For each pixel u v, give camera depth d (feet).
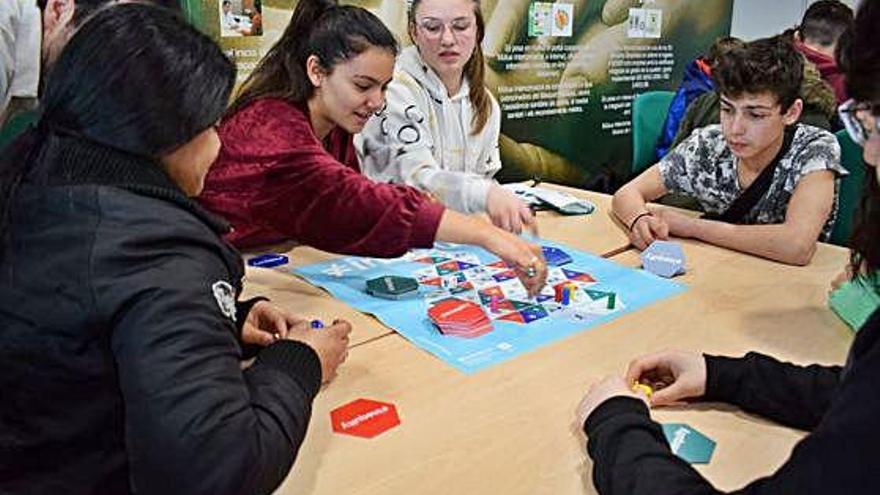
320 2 4.58
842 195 5.83
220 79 2.44
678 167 6.23
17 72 5.04
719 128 6.13
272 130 4.43
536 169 11.16
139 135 2.30
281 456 2.39
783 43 5.38
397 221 4.12
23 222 2.33
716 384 3.09
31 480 2.43
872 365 1.74
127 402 2.16
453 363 3.50
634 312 4.15
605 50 11.60
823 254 5.29
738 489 2.36
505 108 10.38
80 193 2.29
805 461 1.76
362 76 4.52
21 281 2.28
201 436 2.13
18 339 2.29
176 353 2.16
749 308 4.24
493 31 9.87
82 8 4.63
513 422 3.00
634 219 5.66
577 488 2.57
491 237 4.01
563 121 11.33
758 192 5.75
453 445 2.83
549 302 4.24
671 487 2.23
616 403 2.74
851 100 1.93
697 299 4.37
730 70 5.31
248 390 2.42
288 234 4.54
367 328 3.88
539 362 3.52
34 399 2.35
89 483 2.41
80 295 2.20
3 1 4.84
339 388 3.25
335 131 5.11
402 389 3.25
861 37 1.86
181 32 2.40
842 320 4.06
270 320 3.54
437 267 4.79
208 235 2.47
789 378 3.01
